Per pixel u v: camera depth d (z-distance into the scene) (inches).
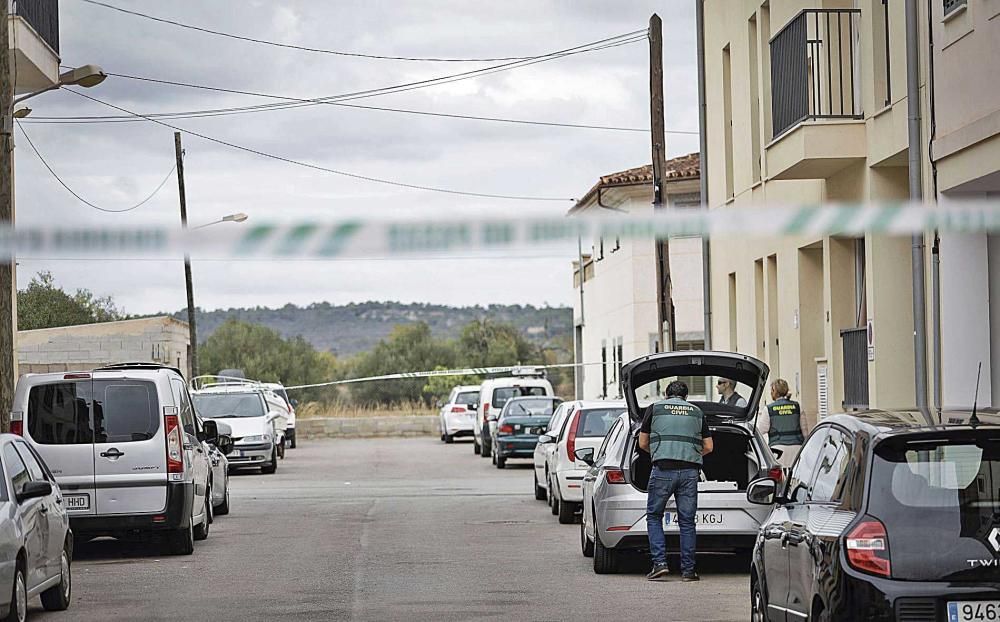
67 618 915.4
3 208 1405.0
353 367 7716.5
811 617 622.8
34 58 1758.1
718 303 2208.4
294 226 445.4
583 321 4084.6
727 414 1180.5
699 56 2231.8
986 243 1267.2
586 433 1577.3
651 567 1158.3
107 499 1253.7
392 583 1062.4
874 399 1459.2
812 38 1625.2
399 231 444.5
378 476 2532.0
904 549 581.6
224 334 7421.3
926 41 1289.4
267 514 1739.7
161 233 449.7
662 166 2100.1
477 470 2709.2
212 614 919.0
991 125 1128.8
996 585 574.6
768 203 1850.4
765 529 744.3
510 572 1129.4
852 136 1476.4
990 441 602.2
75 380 1266.0
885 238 1456.7
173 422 1277.1
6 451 881.5
